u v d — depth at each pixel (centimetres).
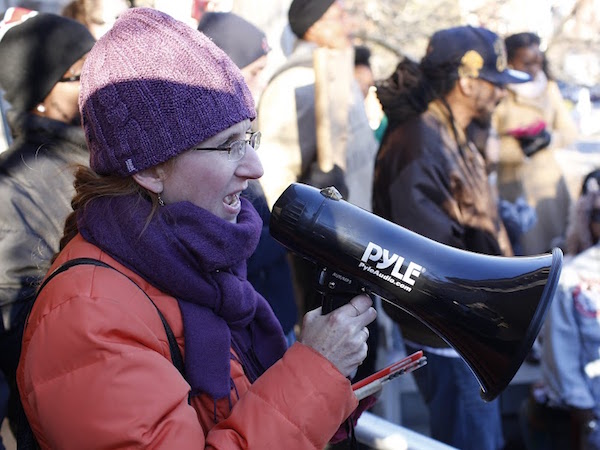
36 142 201
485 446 260
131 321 110
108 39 116
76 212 125
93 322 107
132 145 114
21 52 205
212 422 120
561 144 397
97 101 115
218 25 251
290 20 281
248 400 113
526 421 308
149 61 113
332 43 278
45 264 173
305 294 266
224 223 120
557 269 114
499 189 371
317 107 269
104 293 111
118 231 117
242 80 122
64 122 206
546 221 372
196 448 107
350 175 290
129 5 300
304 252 123
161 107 113
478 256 119
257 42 256
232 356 127
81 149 201
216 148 118
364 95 337
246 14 322
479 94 259
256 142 130
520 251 366
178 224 118
